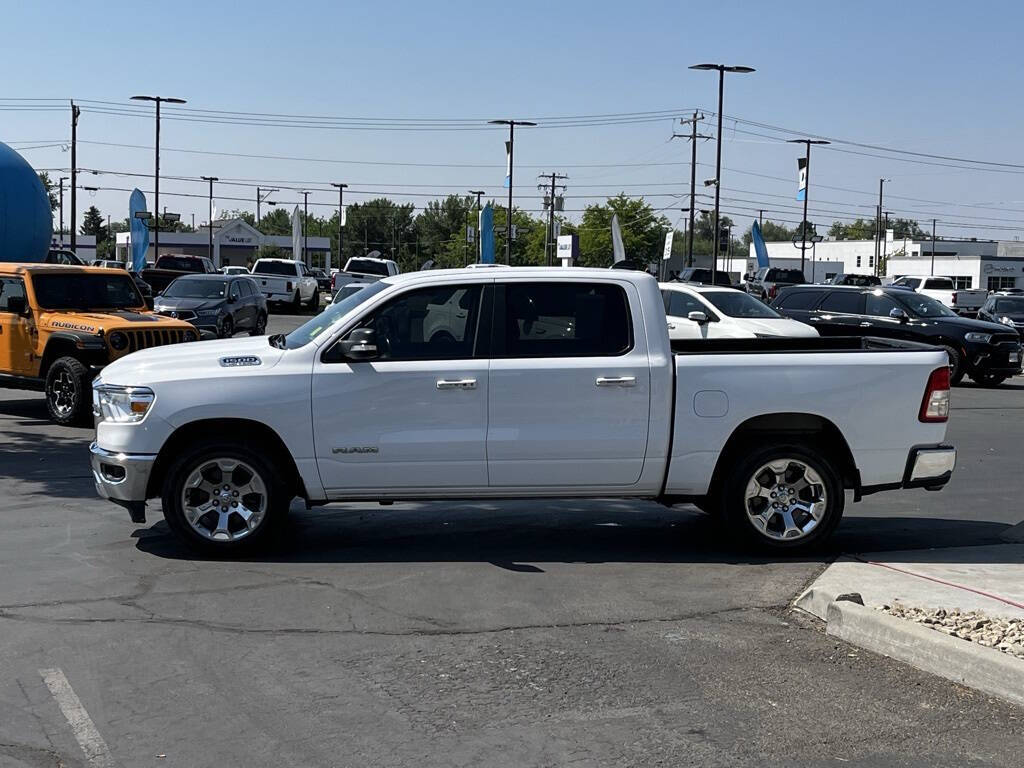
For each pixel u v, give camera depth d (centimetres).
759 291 4834
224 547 738
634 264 1354
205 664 544
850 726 475
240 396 725
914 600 618
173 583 685
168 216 9894
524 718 480
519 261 11444
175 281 2684
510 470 738
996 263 8944
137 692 507
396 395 729
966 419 1586
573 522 872
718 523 862
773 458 751
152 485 739
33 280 1430
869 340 851
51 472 1070
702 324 1888
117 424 736
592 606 646
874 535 835
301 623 609
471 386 729
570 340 743
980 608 603
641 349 742
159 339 1428
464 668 542
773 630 606
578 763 436
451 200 15338
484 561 746
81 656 554
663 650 571
